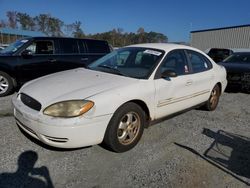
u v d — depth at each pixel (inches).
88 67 177.9
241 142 158.9
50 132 115.8
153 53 164.9
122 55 175.9
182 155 137.5
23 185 105.3
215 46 1196.5
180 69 172.6
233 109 234.4
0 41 1889.8
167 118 168.7
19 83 255.0
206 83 196.2
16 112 135.1
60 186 106.2
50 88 132.0
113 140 129.3
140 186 108.8
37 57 258.8
